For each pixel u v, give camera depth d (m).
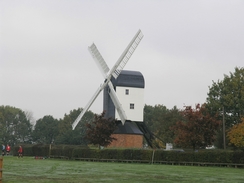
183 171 43.31
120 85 80.44
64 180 29.78
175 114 104.94
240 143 60.19
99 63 81.31
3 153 81.44
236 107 82.38
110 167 48.19
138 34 81.00
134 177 34.25
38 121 150.12
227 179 34.28
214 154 56.53
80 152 70.00
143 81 82.00
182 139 64.00
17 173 35.38
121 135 79.69
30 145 83.38
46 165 48.91
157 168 47.97
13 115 147.38
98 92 78.94
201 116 64.31
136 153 64.12
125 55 80.12
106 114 80.25
